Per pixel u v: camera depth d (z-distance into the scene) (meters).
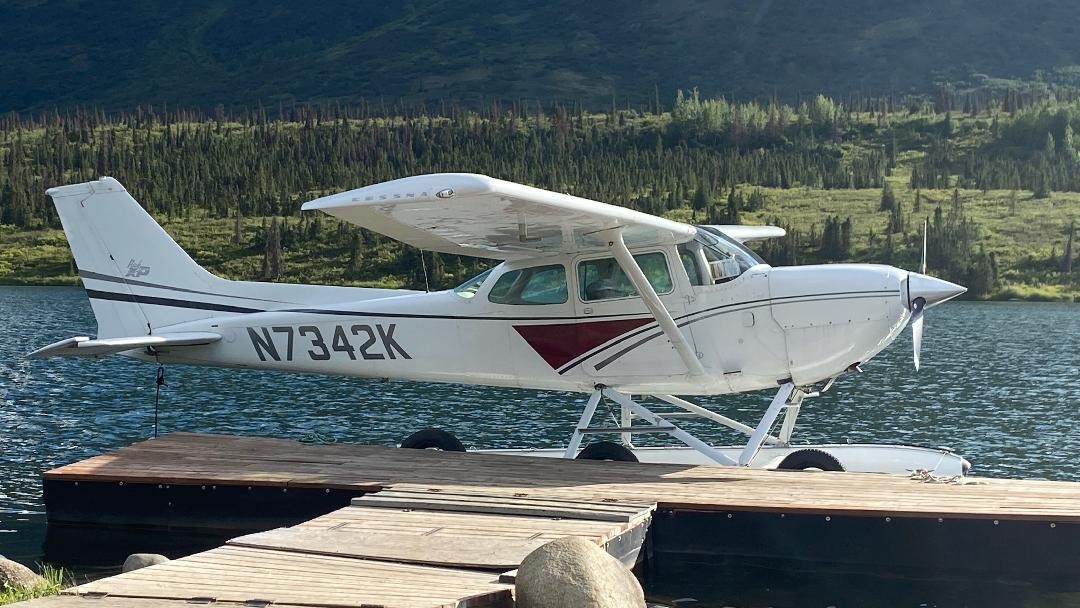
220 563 6.00
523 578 5.21
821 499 7.49
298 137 101.88
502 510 7.21
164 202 79.56
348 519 7.06
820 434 14.73
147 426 14.90
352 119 115.00
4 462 11.98
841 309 8.78
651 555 7.41
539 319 9.49
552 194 7.59
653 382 9.27
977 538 7.03
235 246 70.25
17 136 101.31
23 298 47.62
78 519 8.73
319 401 17.78
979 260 61.47
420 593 5.38
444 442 10.08
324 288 10.54
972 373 22.19
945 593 6.75
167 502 8.56
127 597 5.29
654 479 8.29
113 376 20.70
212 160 91.38
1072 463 12.48
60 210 10.76
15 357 23.83
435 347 9.80
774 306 8.91
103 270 10.75
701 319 9.06
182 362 10.56
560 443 13.76
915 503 7.29
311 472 8.61
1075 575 6.90
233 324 10.34
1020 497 7.47
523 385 9.76
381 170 91.38
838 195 85.75
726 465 8.83
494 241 8.95
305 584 5.55
